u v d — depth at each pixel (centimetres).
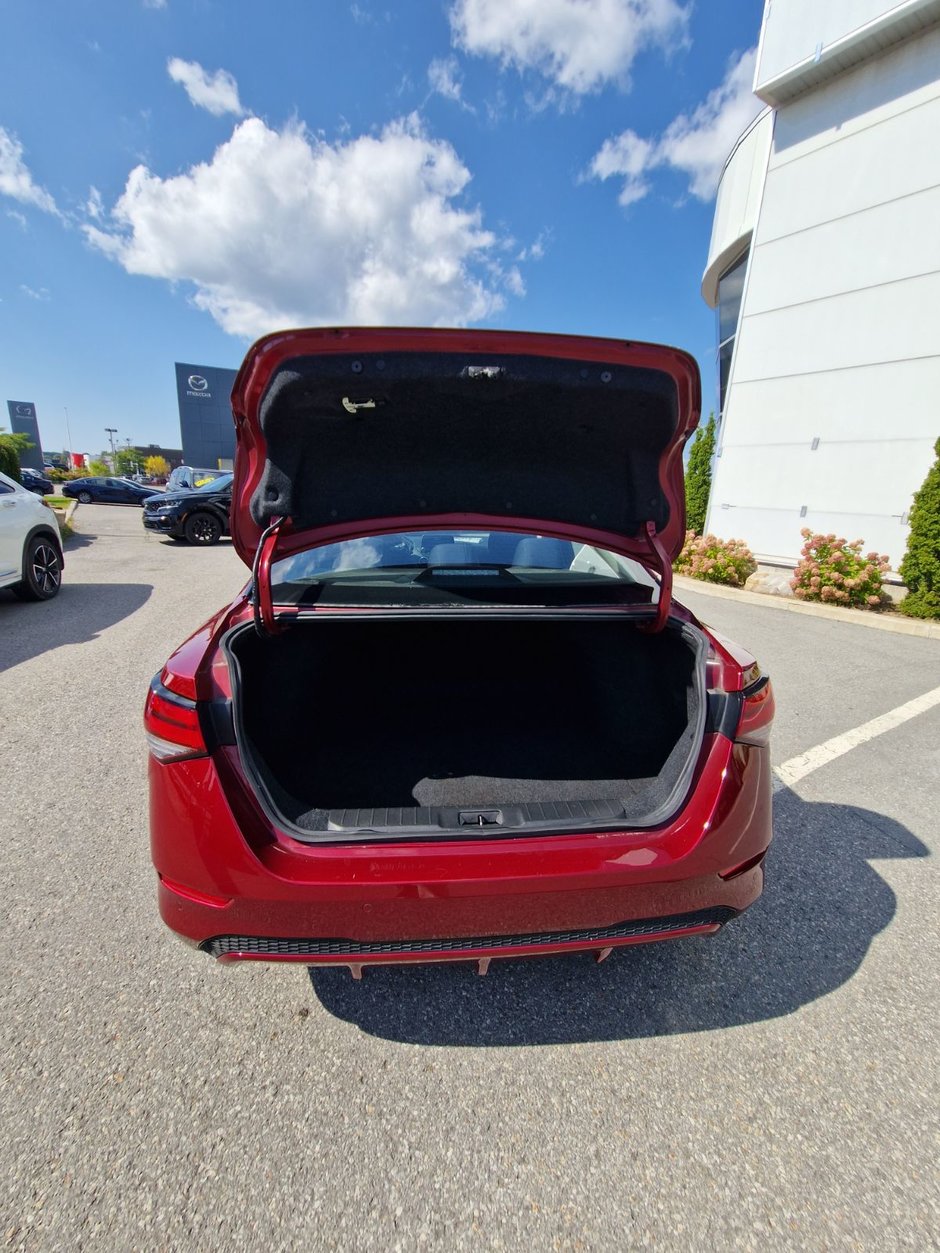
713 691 151
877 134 707
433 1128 132
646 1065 148
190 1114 133
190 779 126
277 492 171
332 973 173
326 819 139
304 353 140
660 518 188
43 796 256
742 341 877
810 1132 133
